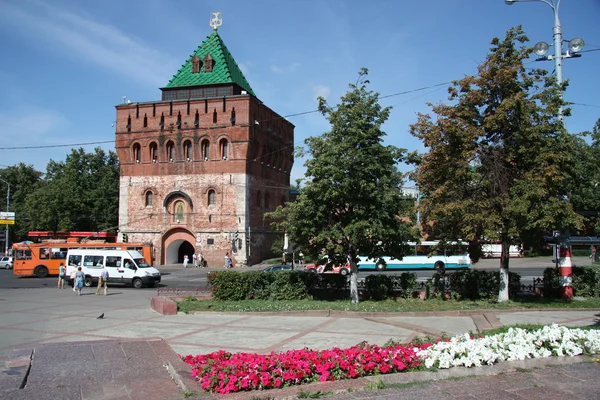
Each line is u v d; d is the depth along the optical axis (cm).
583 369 780
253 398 665
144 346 1064
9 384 784
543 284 1994
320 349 1129
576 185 1798
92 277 3322
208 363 815
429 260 4394
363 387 699
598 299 1877
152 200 5334
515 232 1620
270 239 5641
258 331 1401
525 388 691
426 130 1816
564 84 1725
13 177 7900
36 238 4650
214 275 2128
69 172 6512
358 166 1909
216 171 5119
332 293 2178
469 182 1756
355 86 2006
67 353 1002
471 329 1354
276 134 5816
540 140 1648
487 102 1778
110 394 736
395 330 1385
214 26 5844
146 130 5334
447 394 670
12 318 1748
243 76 5825
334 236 1908
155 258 5250
